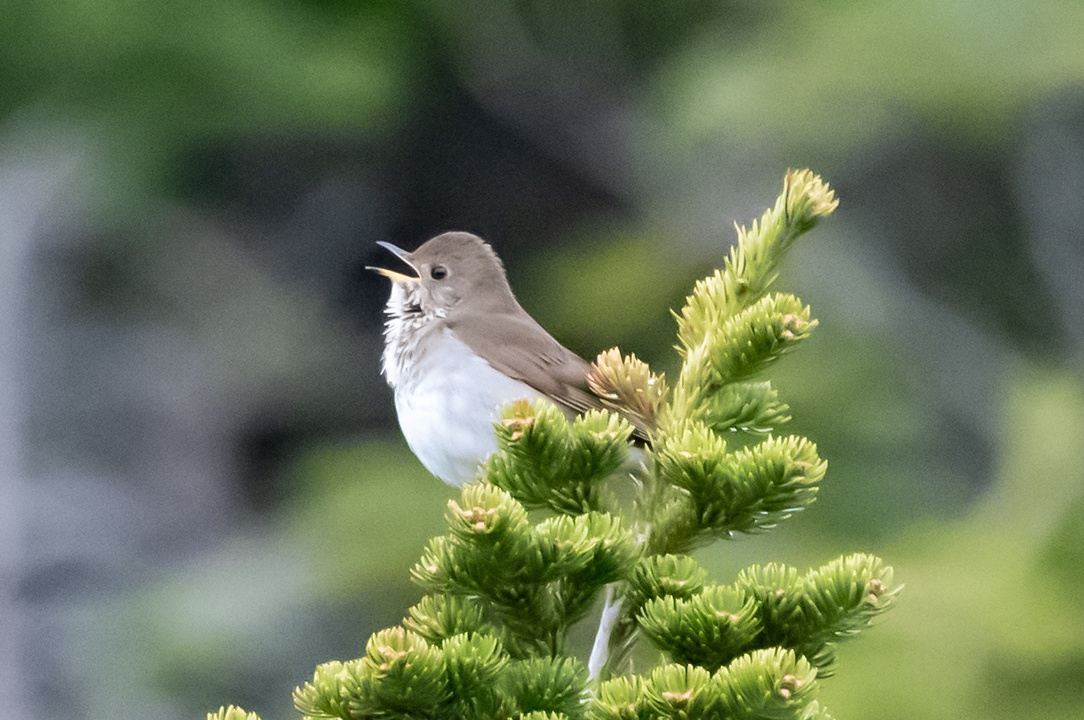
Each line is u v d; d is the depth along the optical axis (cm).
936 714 969
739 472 451
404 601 1545
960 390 1689
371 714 422
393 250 866
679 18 2053
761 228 498
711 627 423
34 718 1656
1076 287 1855
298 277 2119
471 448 796
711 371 488
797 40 1652
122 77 1644
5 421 1856
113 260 1992
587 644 835
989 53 1545
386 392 2062
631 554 439
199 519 1908
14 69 1628
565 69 2080
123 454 1930
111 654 1656
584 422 461
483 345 803
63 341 1936
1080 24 1552
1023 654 983
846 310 1703
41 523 1833
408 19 1920
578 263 1811
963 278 1864
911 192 1877
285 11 1695
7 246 1903
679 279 1736
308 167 2122
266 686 1588
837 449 1454
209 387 1983
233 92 1659
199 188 2078
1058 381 1227
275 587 1620
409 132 2117
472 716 423
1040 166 1866
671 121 1741
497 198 2155
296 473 1781
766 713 402
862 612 434
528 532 430
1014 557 1055
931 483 1472
